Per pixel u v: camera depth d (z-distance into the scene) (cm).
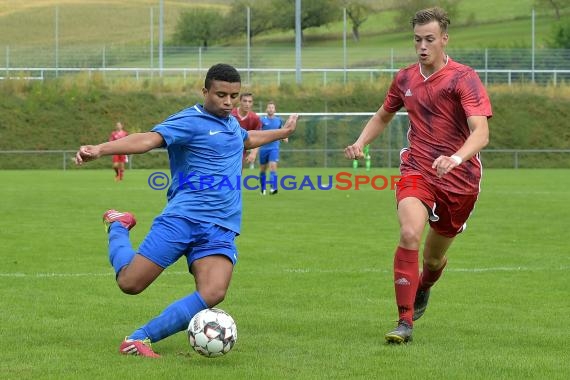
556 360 1460
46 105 10250
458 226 1691
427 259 1755
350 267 2570
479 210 4475
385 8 18925
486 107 1587
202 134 1495
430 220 1655
